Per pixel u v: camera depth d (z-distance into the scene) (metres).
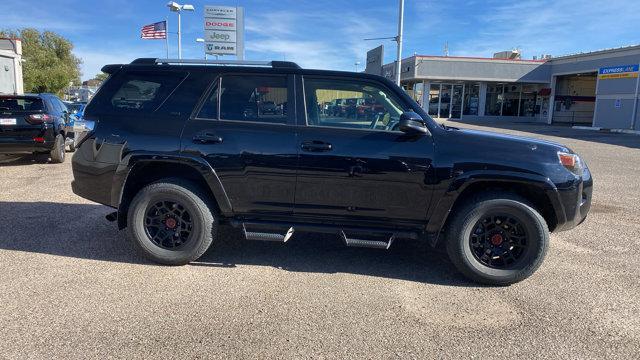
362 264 4.65
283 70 4.37
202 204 4.35
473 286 4.17
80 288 3.91
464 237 4.12
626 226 6.20
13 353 2.95
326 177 4.16
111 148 4.38
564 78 36.22
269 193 4.28
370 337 3.24
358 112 4.27
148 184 4.53
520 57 40.19
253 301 3.75
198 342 3.12
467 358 3.02
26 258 4.56
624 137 22.42
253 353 3.01
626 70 27.66
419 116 4.08
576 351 3.12
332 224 4.35
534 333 3.34
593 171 11.13
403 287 4.11
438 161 4.06
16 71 24.31
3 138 9.76
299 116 4.27
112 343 3.09
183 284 4.05
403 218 4.21
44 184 8.27
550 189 4.00
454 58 35.59
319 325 3.39
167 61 4.54
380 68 22.27
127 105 4.49
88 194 4.55
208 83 4.40
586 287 4.16
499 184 4.21
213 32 26.33
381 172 4.10
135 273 4.26
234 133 4.26
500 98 37.91
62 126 10.96
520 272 4.11
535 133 24.47
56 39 55.22
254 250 4.97
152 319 3.42
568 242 5.46
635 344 3.22
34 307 3.56
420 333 3.31
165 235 4.46
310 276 4.30
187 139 4.28
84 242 5.06
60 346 3.04
